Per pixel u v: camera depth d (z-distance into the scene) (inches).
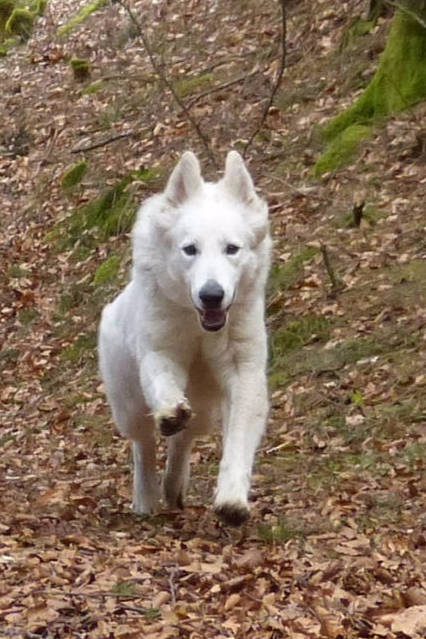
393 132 738.8
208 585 314.0
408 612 296.0
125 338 389.1
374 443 472.1
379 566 335.9
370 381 528.1
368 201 684.7
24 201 951.0
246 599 301.9
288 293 628.4
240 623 287.4
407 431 479.2
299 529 380.2
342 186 712.4
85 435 572.1
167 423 347.3
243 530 381.1
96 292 756.0
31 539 355.9
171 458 404.2
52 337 733.3
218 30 1045.2
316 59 903.1
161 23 1124.5
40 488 464.4
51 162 984.9
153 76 1026.7
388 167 712.4
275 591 313.0
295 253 661.9
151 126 938.1
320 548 357.4
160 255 362.6
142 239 368.2
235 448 355.3
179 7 1133.7
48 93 1122.0
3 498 435.2
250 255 360.5
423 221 649.6
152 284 364.5
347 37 898.7
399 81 782.5
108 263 780.0
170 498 410.6
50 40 1275.8
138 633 276.8
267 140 827.4
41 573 315.0
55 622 281.9
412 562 342.3
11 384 684.1
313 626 287.4
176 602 300.4
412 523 385.4
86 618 285.0
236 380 367.2
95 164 928.9
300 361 565.6
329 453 476.7
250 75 925.2
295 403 528.7
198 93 948.6
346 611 298.2
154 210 365.1
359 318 582.2
